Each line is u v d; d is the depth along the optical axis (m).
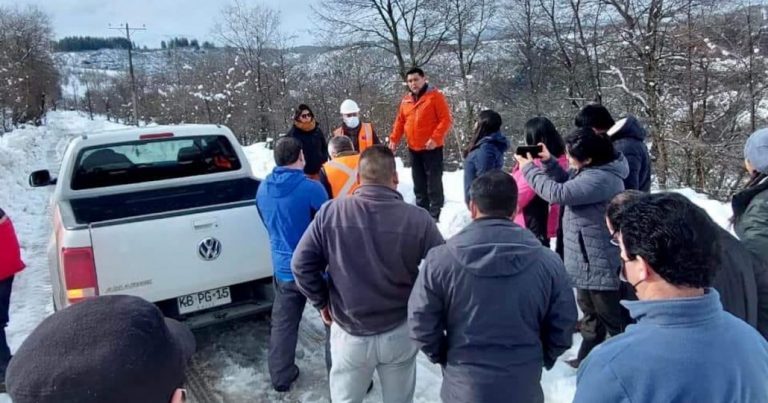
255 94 32.66
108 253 3.35
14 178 13.05
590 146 3.04
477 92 24.47
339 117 28.55
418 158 6.80
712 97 16.08
